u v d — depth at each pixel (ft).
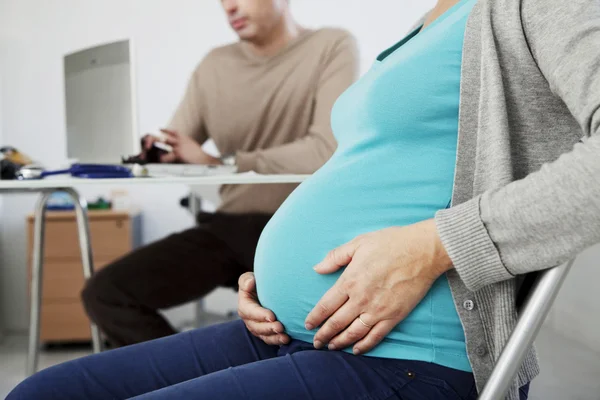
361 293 2.03
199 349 2.53
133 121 6.27
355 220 2.27
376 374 2.05
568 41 1.83
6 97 11.51
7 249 11.51
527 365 2.16
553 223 1.69
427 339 2.07
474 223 1.83
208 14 11.21
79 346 10.50
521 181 1.78
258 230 7.75
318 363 2.07
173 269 6.96
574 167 1.65
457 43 2.16
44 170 5.35
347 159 2.37
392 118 2.20
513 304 1.96
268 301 2.49
